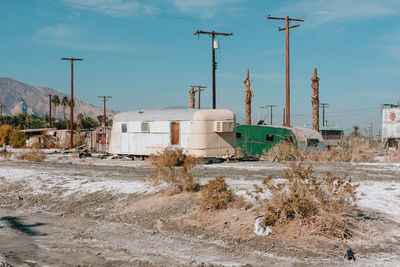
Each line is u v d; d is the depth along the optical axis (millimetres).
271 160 23812
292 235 7688
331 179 8344
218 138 21719
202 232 8523
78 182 14703
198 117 21141
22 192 14359
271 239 7668
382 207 9336
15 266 6660
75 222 10359
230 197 9703
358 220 8180
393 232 7719
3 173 18312
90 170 18453
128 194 12156
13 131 58094
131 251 7715
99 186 13602
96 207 11500
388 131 50188
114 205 11383
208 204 9562
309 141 27234
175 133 22000
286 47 32844
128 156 24703
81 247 8078
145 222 9695
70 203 12266
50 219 10852
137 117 23812
